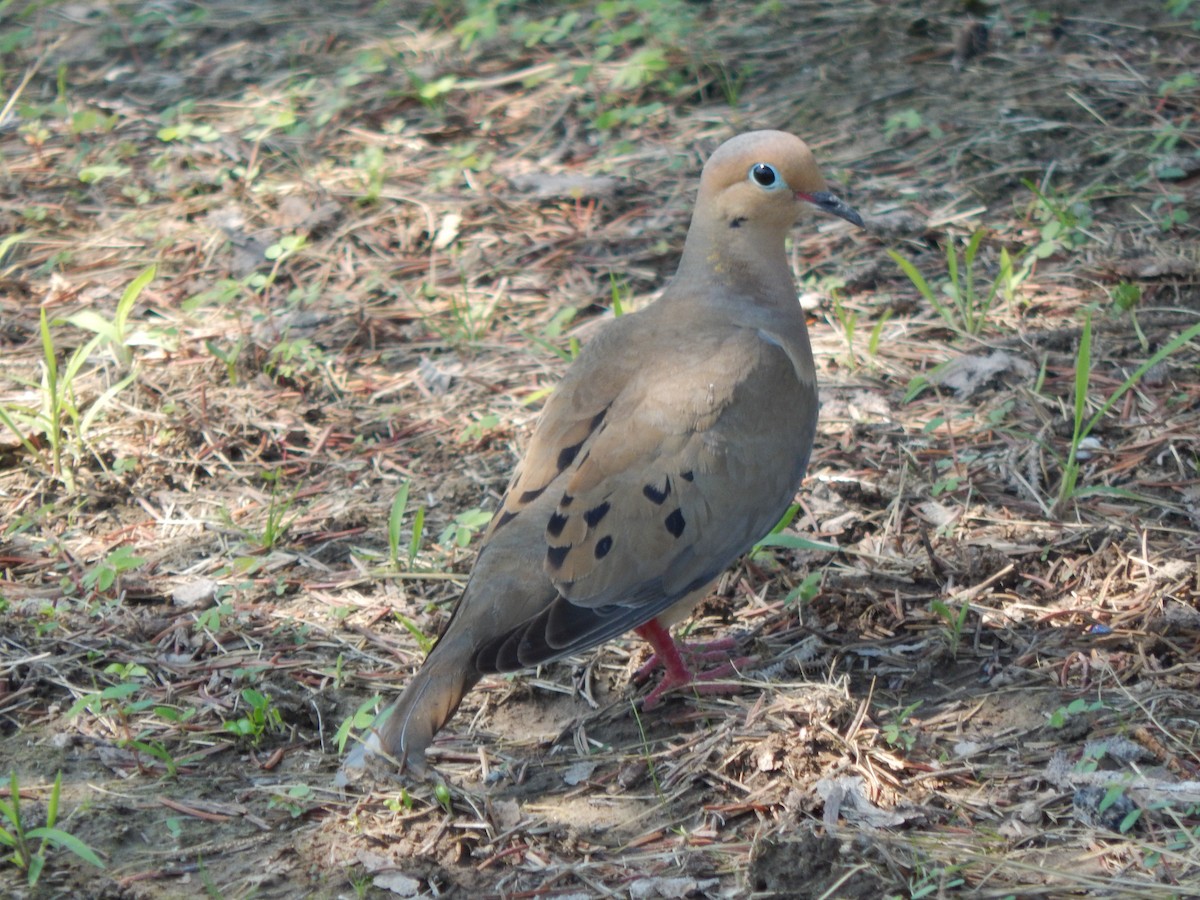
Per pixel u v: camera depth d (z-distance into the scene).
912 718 8.67
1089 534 10.09
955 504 10.62
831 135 16.05
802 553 10.23
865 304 13.37
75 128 17.06
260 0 20.77
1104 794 7.77
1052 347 12.39
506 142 16.70
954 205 14.60
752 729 8.57
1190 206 14.00
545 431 8.95
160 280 14.34
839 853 7.58
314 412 12.26
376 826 8.04
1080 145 15.24
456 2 19.91
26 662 9.30
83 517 11.03
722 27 18.50
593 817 8.17
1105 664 8.89
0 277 14.28
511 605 8.24
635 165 15.94
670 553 8.46
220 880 7.69
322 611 9.95
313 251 14.74
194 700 9.06
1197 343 12.19
